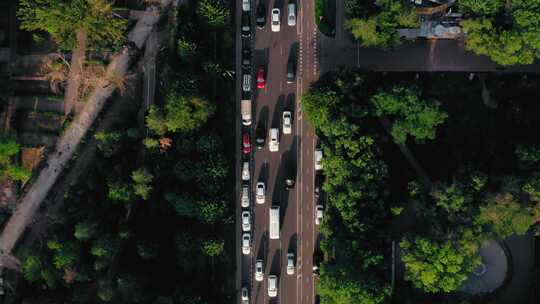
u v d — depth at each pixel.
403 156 136.75
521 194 122.44
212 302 134.12
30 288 142.12
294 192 139.38
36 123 142.75
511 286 134.75
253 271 139.62
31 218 143.38
